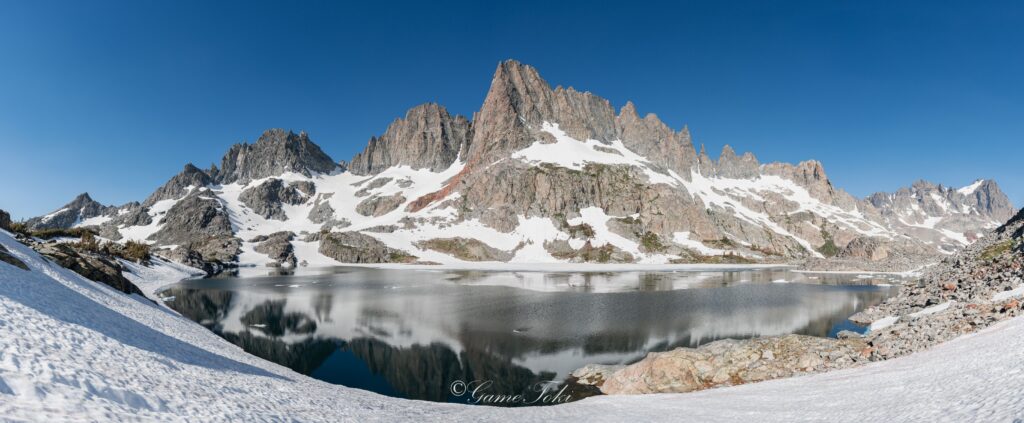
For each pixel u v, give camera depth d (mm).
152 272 119688
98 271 52469
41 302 22062
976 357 18047
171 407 13297
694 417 19984
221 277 135000
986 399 11828
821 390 21141
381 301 81625
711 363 33625
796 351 33188
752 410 19516
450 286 107562
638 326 58906
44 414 9750
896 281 113750
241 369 25984
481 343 50844
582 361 44062
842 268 155750
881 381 19594
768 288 100125
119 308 37094
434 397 34844
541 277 133875
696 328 57406
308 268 181625
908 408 13828
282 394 20797
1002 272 39562
